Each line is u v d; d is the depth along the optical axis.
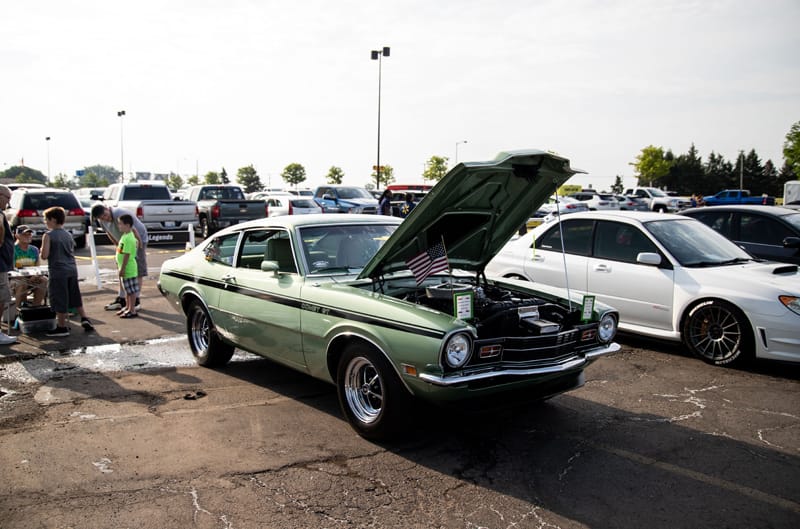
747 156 96.06
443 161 51.91
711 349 6.44
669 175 96.31
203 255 6.27
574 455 4.22
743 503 3.58
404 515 3.41
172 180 95.94
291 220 5.37
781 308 5.88
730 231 8.77
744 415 5.00
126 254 8.49
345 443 4.37
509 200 4.90
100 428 4.61
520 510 3.47
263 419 4.82
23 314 7.52
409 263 4.78
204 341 6.36
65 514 3.39
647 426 4.76
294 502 3.54
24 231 8.87
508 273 8.23
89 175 99.88
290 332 4.90
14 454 4.15
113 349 6.93
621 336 7.74
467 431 4.63
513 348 4.19
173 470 3.92
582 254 7.58
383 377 4.18
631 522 3.36
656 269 6.83
